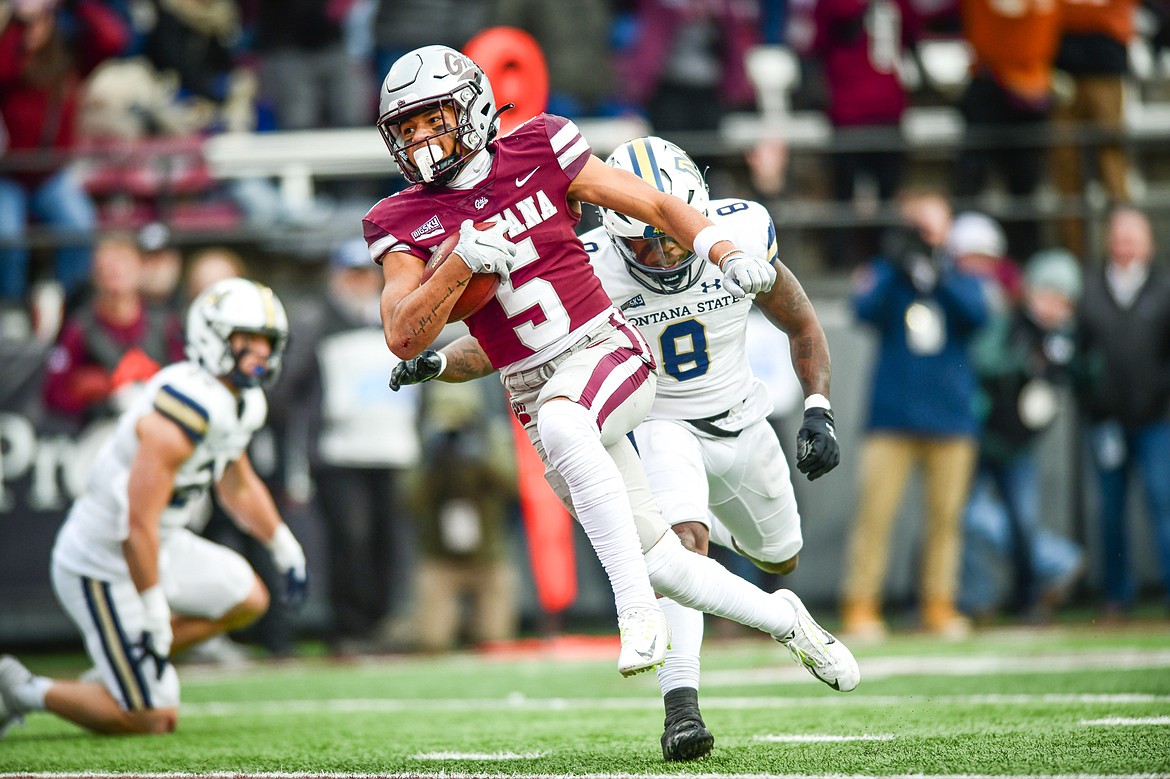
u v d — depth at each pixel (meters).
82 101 32.22
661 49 30.88
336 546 27.66
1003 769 11.27
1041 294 29.02
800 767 11.79
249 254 31.09
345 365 27.66
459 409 27.16
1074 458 31.30
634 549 11.71
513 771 12.27
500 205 11.98
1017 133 31.95
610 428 12.04
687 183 12.75
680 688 12.66
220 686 23.03
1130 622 27.78
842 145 31.81
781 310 13.48
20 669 16.67
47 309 30.64
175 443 16.08
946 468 27.33
